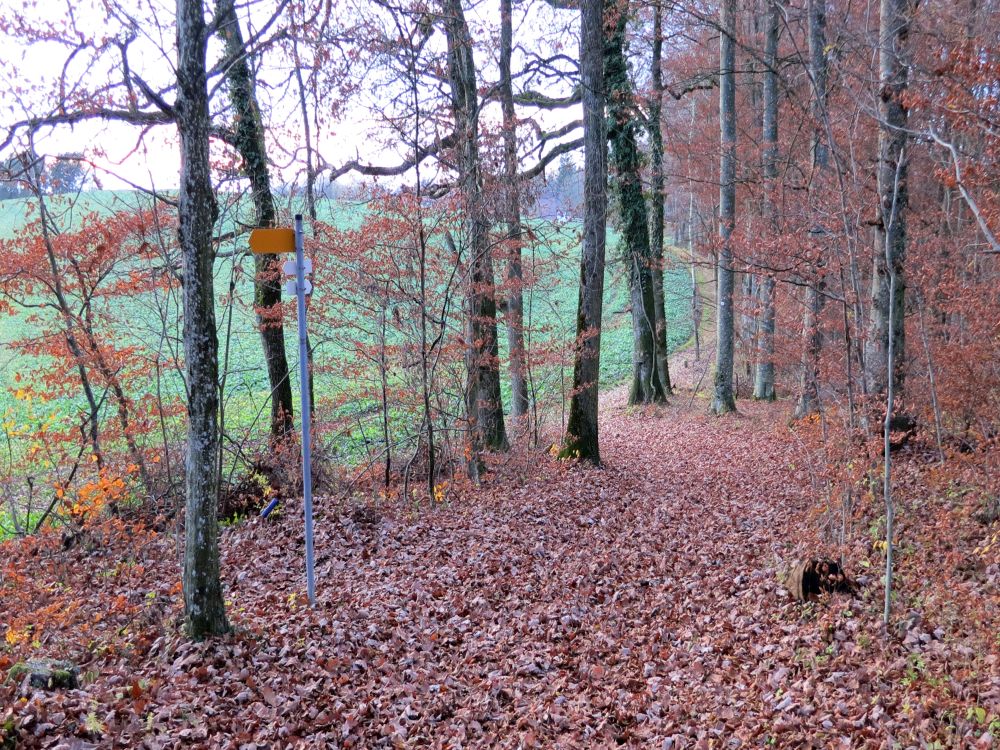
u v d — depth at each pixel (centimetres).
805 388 1045
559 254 1346
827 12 893
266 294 1229
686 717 509
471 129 1146
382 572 811
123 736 430
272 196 1173
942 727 422
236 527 992
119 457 1016
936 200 1145
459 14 1180
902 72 735
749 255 1084
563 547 905
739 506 1047
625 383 2680
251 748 450
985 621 520
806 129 1342
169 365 1024
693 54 2172
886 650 531
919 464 882
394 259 1062
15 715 412
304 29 750
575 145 1792
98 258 952
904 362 918
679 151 1953
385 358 1106
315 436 1142
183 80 520
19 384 1822
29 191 958
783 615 638
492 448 1381
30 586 705
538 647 633
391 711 515
